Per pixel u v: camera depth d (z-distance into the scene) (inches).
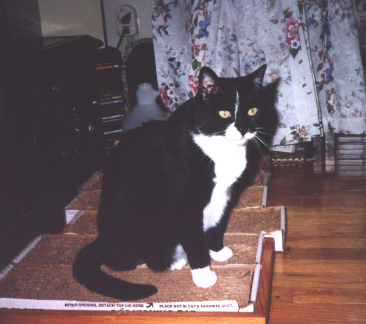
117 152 49.9
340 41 77.7
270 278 47.8
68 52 64.9
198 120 43.0
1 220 51.4
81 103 74.0
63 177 68.0
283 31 74.4
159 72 83.5
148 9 93.4
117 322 42.6
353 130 82.0
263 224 59.0
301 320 42.7
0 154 48.9
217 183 43.3
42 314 43.6
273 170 90.4
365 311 43.5
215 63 78.7
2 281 48.6
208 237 49.5
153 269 49.0
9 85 50.3
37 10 88.8
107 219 46.6
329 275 50.3
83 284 45.1
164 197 43.5
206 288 45.4
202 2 73.3
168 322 41.8
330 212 67.7
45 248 56.0
